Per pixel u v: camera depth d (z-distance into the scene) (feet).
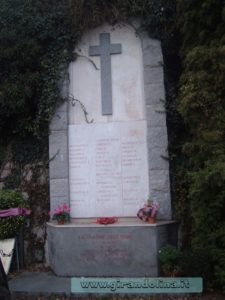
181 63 15.48
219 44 13.11
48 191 15.90
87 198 15.33
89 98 15.80
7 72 15.96
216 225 12.30
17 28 15.76
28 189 16.06
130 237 13.69
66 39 15.75
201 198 12.36
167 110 15.14
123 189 15.19
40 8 16.03
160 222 14.11
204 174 11.82
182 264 12.30
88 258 13.88
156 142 15.02
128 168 15.25
